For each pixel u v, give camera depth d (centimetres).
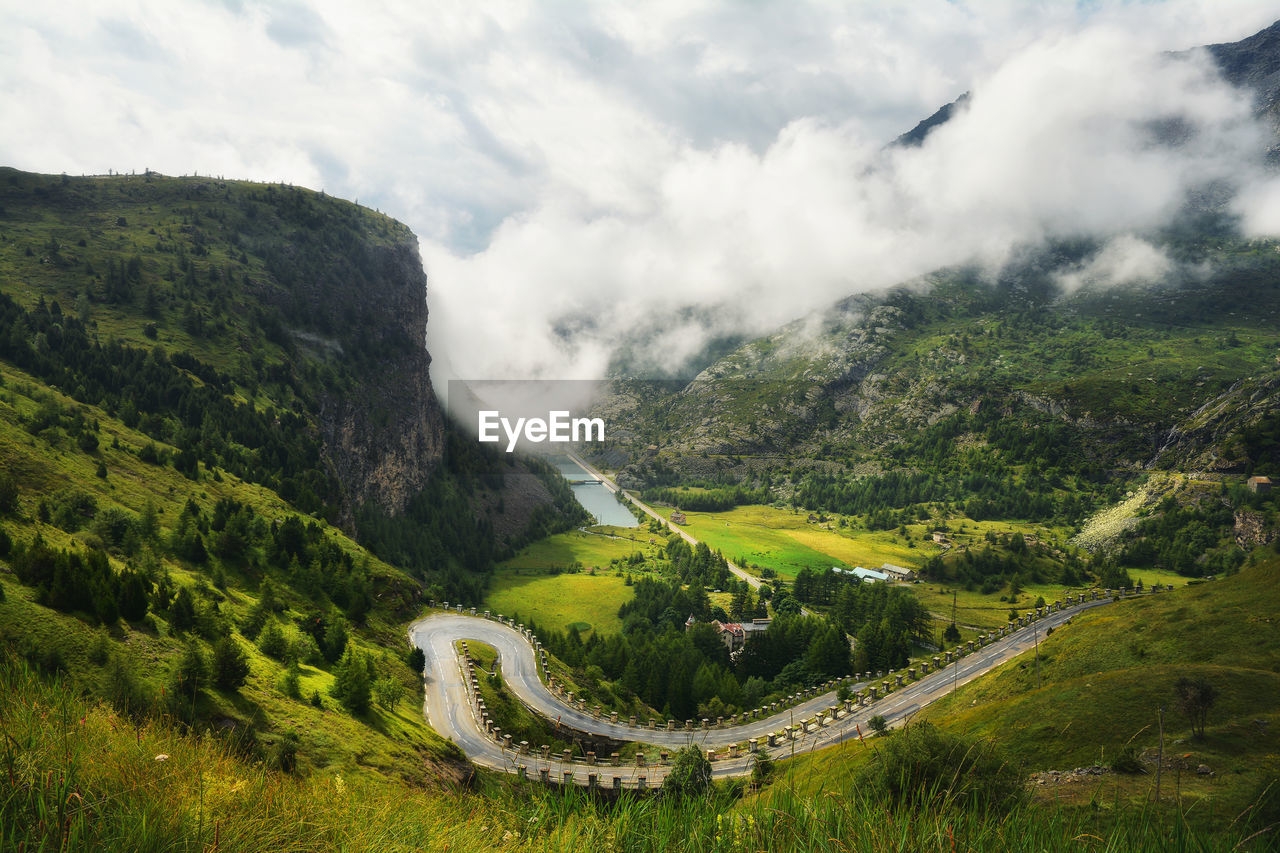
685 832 902
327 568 12888
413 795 1029
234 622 8862
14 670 945
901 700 11319
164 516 11875
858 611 19800
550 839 916
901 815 862
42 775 712
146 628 6319
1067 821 863
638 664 14738
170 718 1020
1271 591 9762
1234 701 6272
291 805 843
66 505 9900
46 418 13100
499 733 8638
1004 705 7819
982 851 812
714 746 9525
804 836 857
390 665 10550
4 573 6056
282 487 17288
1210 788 4131
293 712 6153
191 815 744
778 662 17338
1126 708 6556
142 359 19850
